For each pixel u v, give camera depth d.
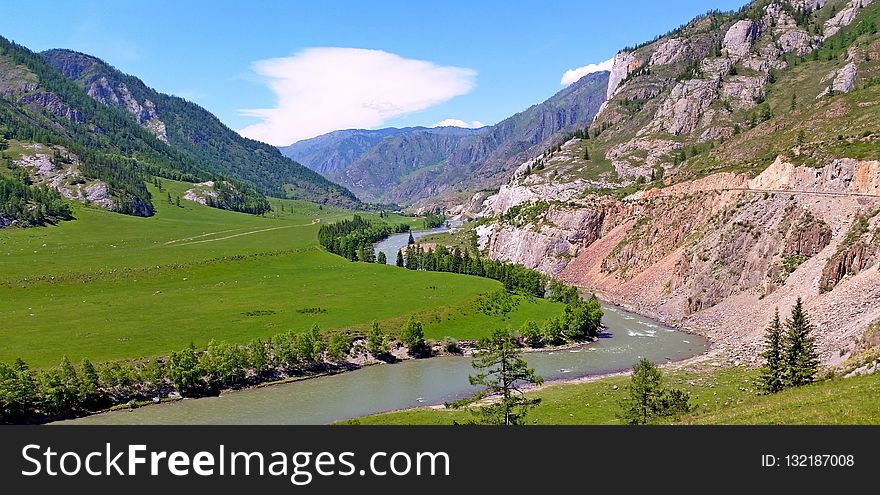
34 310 157.12
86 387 99.25
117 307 162.38
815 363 79.00
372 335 133.12
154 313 155.75
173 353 110.81
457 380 119.31
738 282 159.88
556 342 145.00
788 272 146.62
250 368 119.31
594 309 153.00
